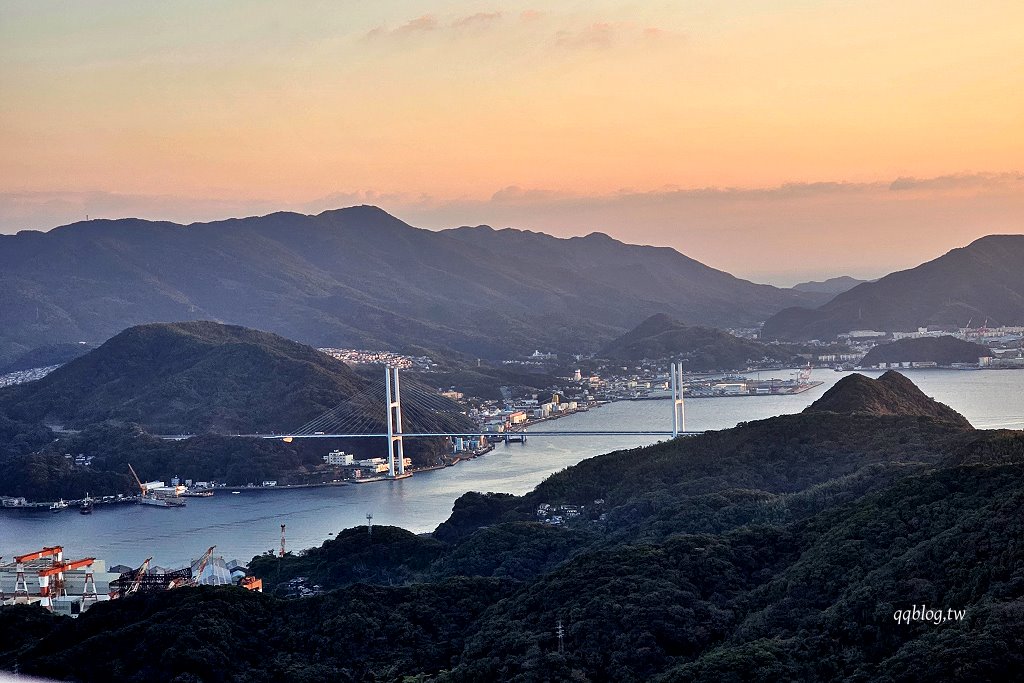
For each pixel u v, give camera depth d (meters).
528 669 157.00
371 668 171.75
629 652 157.50
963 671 125.75
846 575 162.75
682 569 179.75
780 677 139.88
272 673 170.38
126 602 194.50
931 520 169.12
